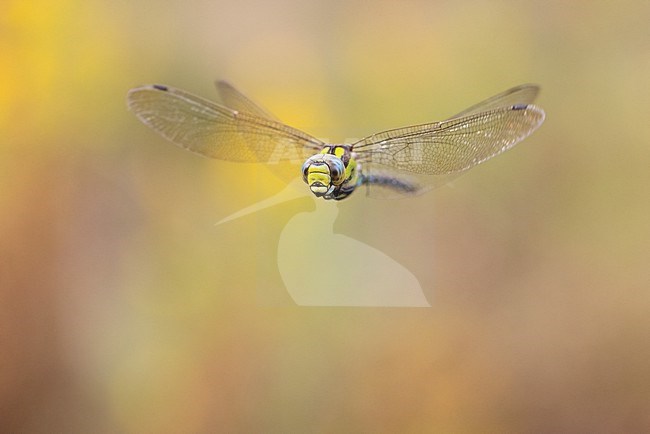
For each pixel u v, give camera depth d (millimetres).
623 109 1670
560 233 1583
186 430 1502
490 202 1569
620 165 1632
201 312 1544
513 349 1504
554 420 1497
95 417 1509
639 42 1698
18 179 1620
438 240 1495
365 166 1371
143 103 1384
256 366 1514
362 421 1501
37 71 1677
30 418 1503
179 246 1588
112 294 1572
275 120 1381
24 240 1584
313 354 1518
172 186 1623
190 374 1516
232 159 1385
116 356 1540
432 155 1365
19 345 1530
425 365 1503
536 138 1648
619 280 1540
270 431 1502
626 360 1500
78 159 1660
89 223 1618
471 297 1521
